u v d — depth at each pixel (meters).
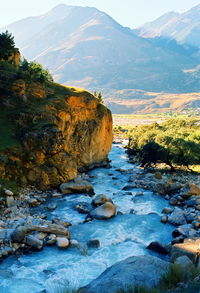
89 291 14.76
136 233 30.08
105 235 29.36
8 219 30.50
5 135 45.03
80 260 24.27
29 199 37.25
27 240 25.70
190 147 58.75
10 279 21.06
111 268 16.73
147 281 14.97
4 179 38.84
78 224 32.03
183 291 13.30
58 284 20.67
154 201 40.78
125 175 57.62
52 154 45.53
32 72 60.25
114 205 35.69
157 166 65.31
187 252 21.05
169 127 110.75
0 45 63.91
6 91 51.84
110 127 68.62
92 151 62.44
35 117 48.91
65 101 57.19
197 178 53.56
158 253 25.72
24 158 42.59
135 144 80.88
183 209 37.25
